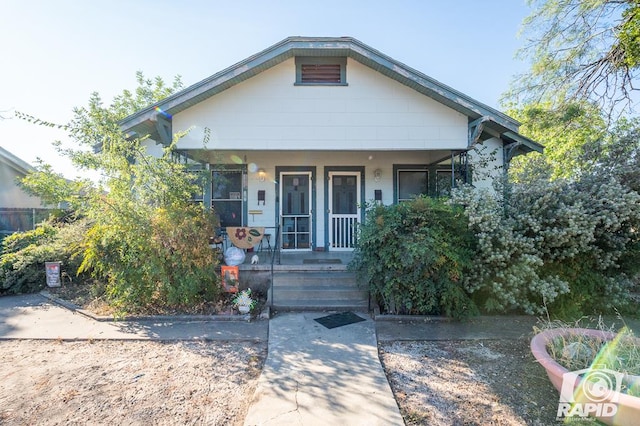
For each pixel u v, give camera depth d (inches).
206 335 177.0
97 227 213.5
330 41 257.8
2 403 114.2
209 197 347.6
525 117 446.9
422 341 168.1
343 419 102.8
